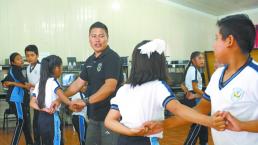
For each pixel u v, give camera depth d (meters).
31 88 4.45
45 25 7.20
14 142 4.22
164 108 1.42
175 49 9.07
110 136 2.10
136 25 8.38
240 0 8.36
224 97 1.22
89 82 2.29
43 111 2.64
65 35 7.41
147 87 1.42
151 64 1.43
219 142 1.31
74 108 2.14
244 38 1.17
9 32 6.82
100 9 7.85
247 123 1.12
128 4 8.25
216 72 1.33
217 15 9.94
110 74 2.10
